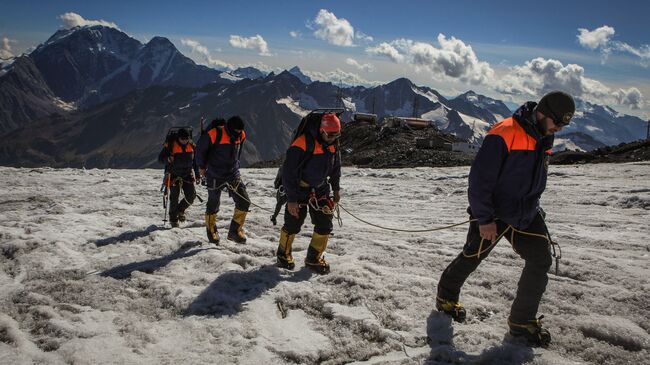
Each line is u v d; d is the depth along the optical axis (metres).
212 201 7.11
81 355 3.72
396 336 4.19
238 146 7.00
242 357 3.82
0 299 4.86
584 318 4.50
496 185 4.01
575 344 4.06
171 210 8.48
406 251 6.84
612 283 5.46
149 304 4.82
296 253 6.74
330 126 5.25
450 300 4.55
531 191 3.95
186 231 8.10
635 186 13.95
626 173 18.25
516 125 3.87
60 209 10.15
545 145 3.86
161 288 5.16
